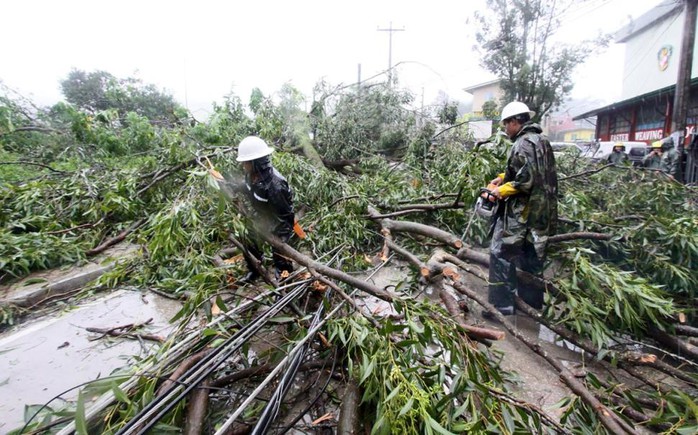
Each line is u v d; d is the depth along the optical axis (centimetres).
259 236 324
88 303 339
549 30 1526
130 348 265
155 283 378
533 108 1642
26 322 306
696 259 300
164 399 154
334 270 278
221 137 750
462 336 205
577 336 246
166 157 575
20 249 382
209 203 322
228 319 234
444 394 165
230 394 204
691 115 1515
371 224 489
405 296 255
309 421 193
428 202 503
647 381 208
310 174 565
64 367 243
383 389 168
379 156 804
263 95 888
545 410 201
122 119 912
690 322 288
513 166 281
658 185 451
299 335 224
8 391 218
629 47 2067
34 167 787
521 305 286
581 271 264
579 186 545
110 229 516
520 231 281
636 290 232
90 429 158
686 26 1021
